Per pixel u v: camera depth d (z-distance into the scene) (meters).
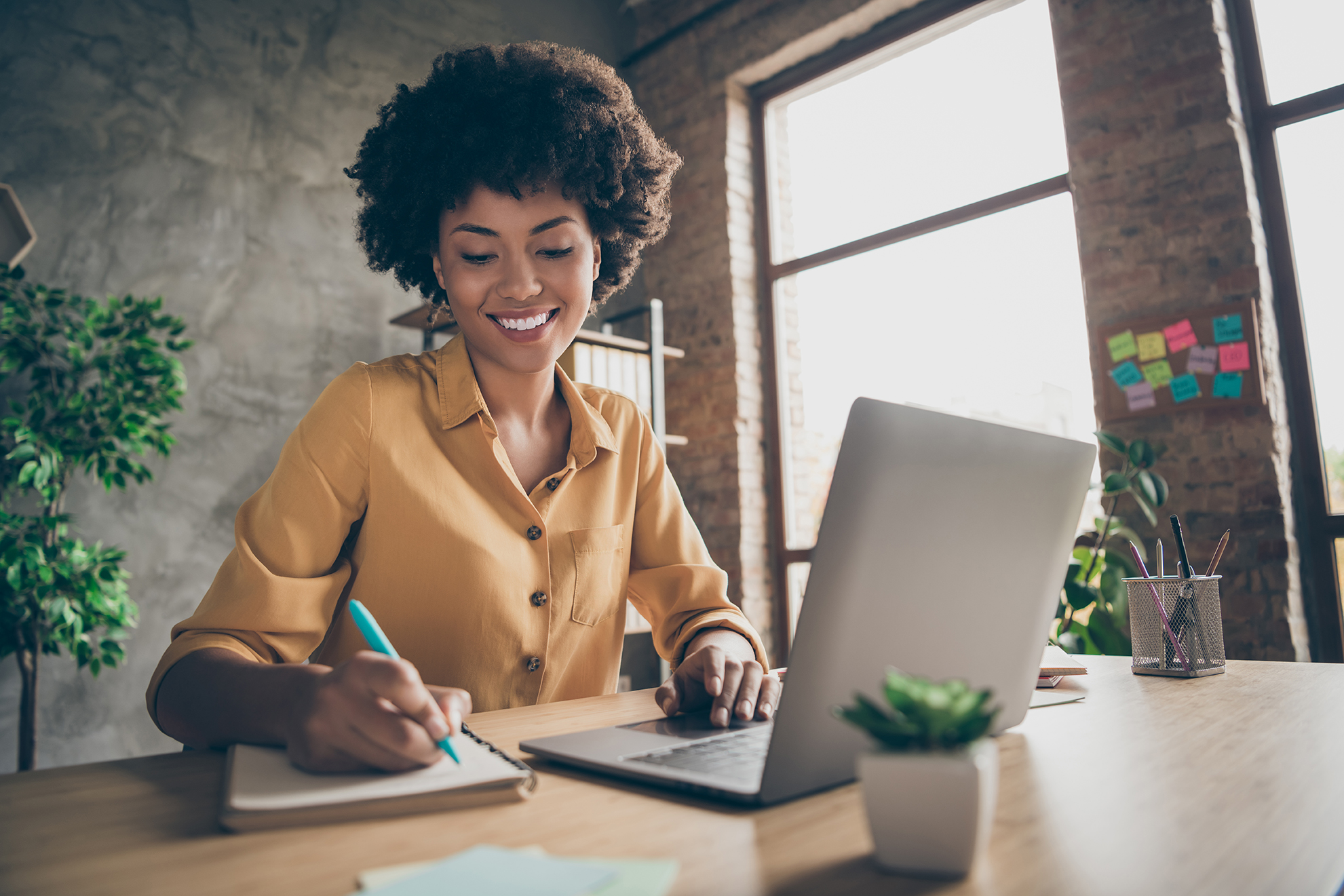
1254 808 0.47
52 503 2.35
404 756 0.52
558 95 1.04
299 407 3.07
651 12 4.33
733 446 3.75
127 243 2.79
